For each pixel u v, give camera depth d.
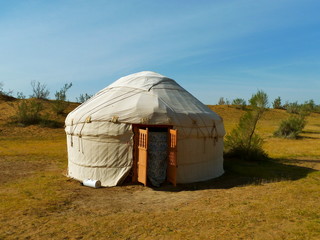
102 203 6.76
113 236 4.81
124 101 9.09
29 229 5.13
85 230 5.07
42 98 36.62
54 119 27.75
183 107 9.36
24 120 25.42
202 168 9.36
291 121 24.28
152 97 9.16
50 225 5.31
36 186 8.34
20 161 12.83
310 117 46.34
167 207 6.44
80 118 9.07
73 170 9.52
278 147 18.55
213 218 5.64
